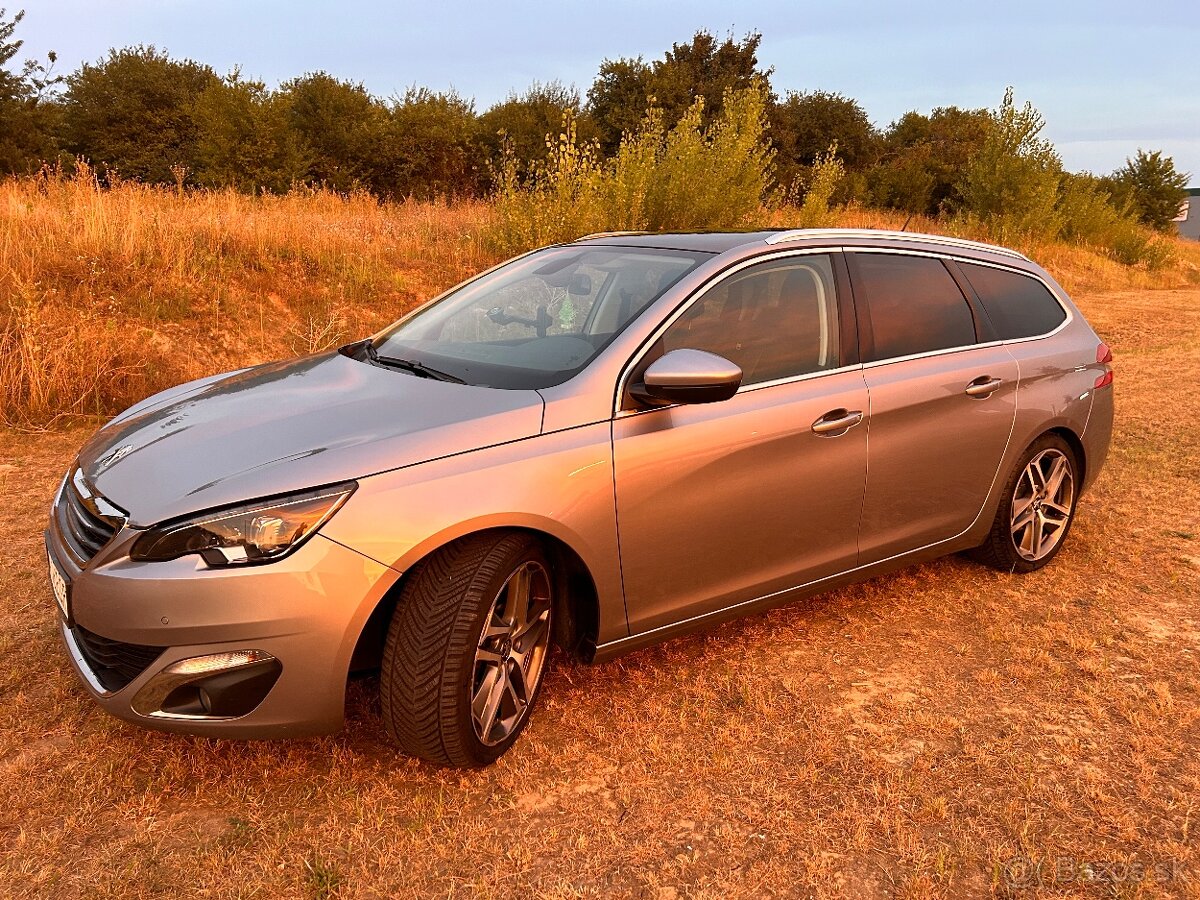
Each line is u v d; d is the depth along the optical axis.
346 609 2.42
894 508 3.64
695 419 3.03
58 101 30.72
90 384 7.00
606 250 3.74
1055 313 4.45
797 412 3.25
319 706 2.46
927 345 3.78
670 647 3.59
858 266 3.67
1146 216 42.12
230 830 2.46
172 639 2.35
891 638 3.72
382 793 2.64
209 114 23.73
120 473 2.68
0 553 4.32
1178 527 5.07
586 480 2.78
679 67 34.50
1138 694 3.29
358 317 9.66
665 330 3.07
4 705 3.01
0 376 6.73
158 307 8.45
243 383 3.35
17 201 9.91
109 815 2.51
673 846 2.46
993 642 3.70
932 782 2.76
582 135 30.53
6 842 2.39
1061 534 4.45
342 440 2.62
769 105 36.25
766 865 2.39
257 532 2.36
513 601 2.76
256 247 10.10
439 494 2.54
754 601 3.35
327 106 27.48
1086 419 4.36
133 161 29.73
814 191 15.69
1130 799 2.70
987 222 23.50
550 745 2.91
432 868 2.35
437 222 13.05
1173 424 7.44
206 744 2.83
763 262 3.39
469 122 30.14
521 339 3.27
